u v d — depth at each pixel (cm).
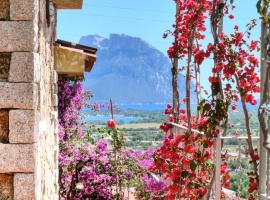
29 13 414
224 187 708
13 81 414
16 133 413
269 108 519
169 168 729
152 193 925
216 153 636
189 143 713
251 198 643
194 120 837
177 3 802
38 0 450
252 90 633
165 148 732
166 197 726
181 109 862
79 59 846
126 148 1187
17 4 412
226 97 639
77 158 1149
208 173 701
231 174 707
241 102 630
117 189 1173
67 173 1147
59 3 793
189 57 761
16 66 413
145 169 1114
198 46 783
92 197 1166
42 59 517
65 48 841
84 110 1254
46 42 605
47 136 617
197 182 699
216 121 634
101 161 1172
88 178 1159
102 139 1184
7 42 413
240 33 635
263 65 523
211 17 645
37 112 431
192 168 687
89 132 1198
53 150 782
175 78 849
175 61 838
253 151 623
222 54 636
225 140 650
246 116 627
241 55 636
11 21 413
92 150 1166
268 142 518
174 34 812
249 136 625
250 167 662
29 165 414
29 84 415
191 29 771
